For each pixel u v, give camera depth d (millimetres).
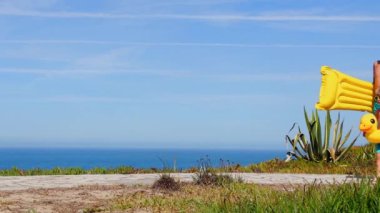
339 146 19094
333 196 6453
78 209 9367
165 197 10336
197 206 8688
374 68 11227
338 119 19109
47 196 10781
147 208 9320
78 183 13219
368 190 6422
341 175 15289
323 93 10969
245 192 10430
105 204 9836
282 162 19156
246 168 18156
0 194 10992
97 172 18109
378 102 11266
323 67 10969
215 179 12414
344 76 10945
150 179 14078
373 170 16219
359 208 6133
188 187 11922
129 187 12242
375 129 11391
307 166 18234
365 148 20641
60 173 17844
